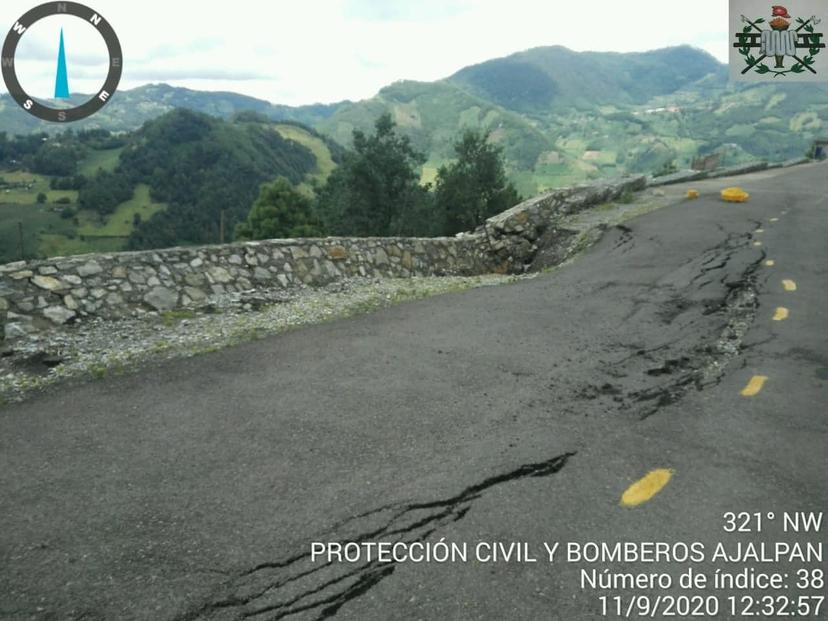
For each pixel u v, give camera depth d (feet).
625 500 10.33
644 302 23.72
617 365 17.03
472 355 18.07
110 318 21.27
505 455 11.91
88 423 13.53
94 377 16.43
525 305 24.08
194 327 21.15
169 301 23.21
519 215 42.50
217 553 9.00
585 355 17.92
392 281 30.91
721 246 32.78
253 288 26.02
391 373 16.60
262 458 11.89
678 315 21.79
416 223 142.41
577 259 34.53
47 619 7.70
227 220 605.31
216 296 24.62
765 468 11.37
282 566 8.71
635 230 39.04
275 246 28.37
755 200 49.75
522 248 42.19
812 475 11.14
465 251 39.29
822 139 135.33
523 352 18.28
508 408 14.20
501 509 10.09
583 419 13.57
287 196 191.93
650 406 14.24
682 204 48.80
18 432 13.12
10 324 19.17
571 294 25.68
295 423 13.48
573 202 46.65
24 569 8.66
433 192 153.28
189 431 13.10
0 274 20.66
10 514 10.03
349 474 11.26
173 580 8.43
